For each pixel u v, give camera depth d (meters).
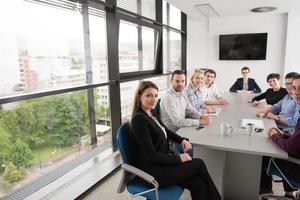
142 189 1.55
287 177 1.76
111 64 2.92
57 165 2.46
